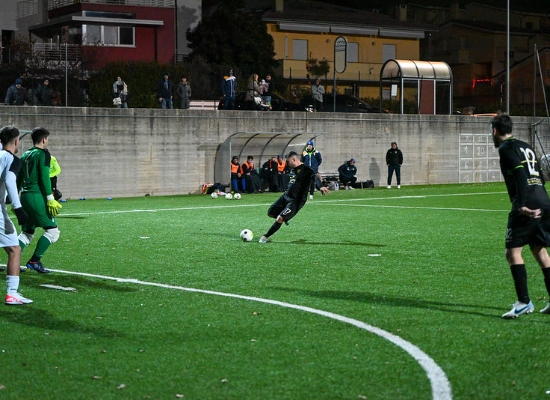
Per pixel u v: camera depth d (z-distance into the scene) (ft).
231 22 144.97
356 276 28.71
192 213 59.00
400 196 79.25
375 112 110.11
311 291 25.57
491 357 17.21
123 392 14.97
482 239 40.57
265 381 15.57
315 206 65.10
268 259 33.37
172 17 149.18
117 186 83.41
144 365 16.76
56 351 17.97
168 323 20.83
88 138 81.20
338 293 25.16
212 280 27.91
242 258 33.73
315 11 179.73
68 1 146.41
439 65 110.73
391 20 183.21
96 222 51.39
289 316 21.59
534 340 18.65
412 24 182.91
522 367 16.46
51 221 29.81
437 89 111.45
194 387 15.23
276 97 106.73
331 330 19.85
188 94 89.20
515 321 20.74
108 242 39.83
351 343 18.51
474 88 200.03
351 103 109.50
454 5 216.33
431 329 19.90
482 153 113.09
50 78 91.20
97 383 15.53
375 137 101.91
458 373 16.05
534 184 20.33
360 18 178.19
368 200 73.00
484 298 24.14
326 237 41.83
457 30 208.33
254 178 87.81
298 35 172.76
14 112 76.13
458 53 205.57
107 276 28.91
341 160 99.09
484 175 113.70
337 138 98.37
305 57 173.99
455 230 45.21
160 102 87.04
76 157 80.48
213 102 106.93
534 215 19.94
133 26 145.07
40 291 25.75
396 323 20.61
